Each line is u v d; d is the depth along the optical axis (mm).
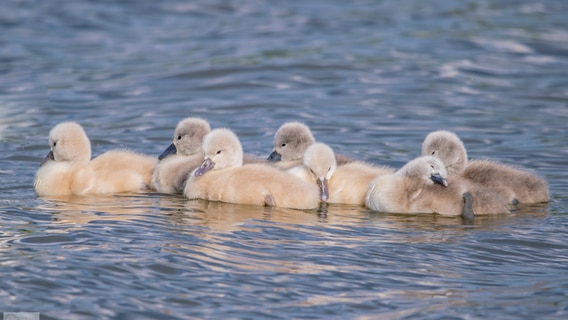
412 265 11336
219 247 11766
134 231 12438
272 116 22000
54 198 14898
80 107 22734
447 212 13953
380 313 9789
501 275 11078
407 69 27000
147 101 23422
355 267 11188
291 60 27797
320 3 38469
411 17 35094
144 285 10359
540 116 22297
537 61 28141
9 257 11148
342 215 13906
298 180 14328
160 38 31656
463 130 20859
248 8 37344
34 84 25156
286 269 11016
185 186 15055
